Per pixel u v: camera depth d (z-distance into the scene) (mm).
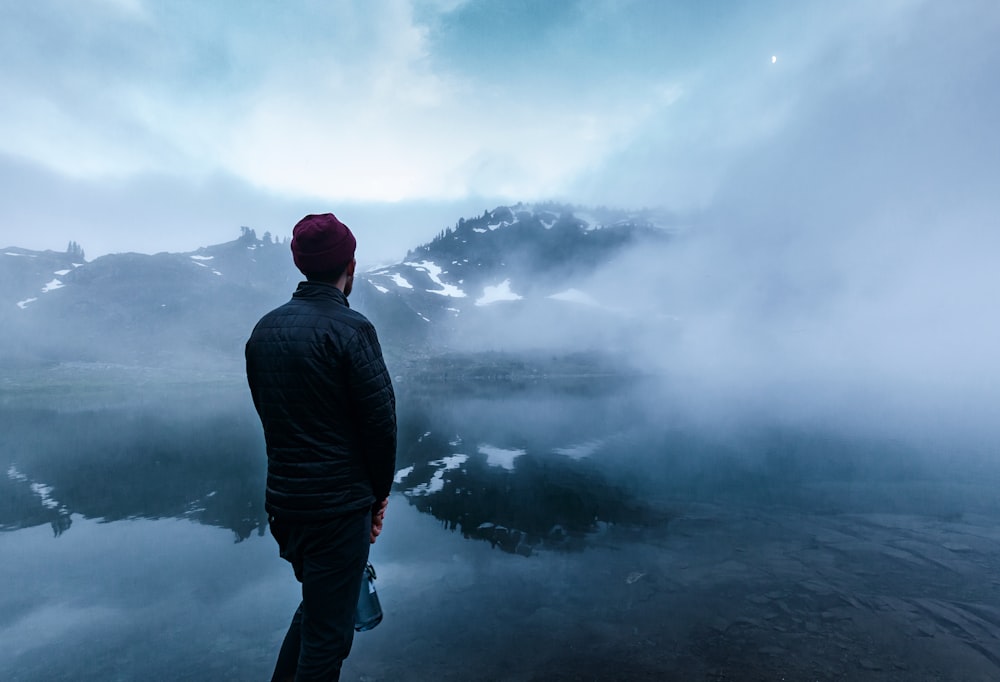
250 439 14570
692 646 3568
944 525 6008
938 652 3365
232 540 6062
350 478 1781
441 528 6445
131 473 9867
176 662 3471
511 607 4277
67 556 5535
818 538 5691
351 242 2035
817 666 3254
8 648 3650
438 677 3275
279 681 1893
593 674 3270
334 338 1735
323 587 1748
